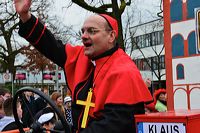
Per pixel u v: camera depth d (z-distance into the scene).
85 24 2.65
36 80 31.80
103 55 2.63
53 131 2.57
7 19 23.39
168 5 4.32
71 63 2.88
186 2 4.15
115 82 2.42
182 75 4.21
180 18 4.23
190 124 2.04
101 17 2.64
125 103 2.34
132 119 2.35
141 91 2.42
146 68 37.31
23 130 2.79
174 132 2.08
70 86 2.89
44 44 2.93
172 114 2.18
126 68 2.46
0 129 4.58
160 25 26.45
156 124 2.15
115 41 2.68
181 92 4.22
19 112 4.23
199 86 4.06
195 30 4.09
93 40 2.60
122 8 13.45
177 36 4.25
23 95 2.71
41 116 3.29
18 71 31.92
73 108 2.71
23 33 2.91
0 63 25.44
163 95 7.33
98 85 2.56
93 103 2.56
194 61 4.11
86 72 2.75
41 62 28.31
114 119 2.31
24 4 2.81
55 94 7.36
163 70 35.19
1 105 5.08
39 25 2.92
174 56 4.29
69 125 2.62
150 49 37.03
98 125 2.31
